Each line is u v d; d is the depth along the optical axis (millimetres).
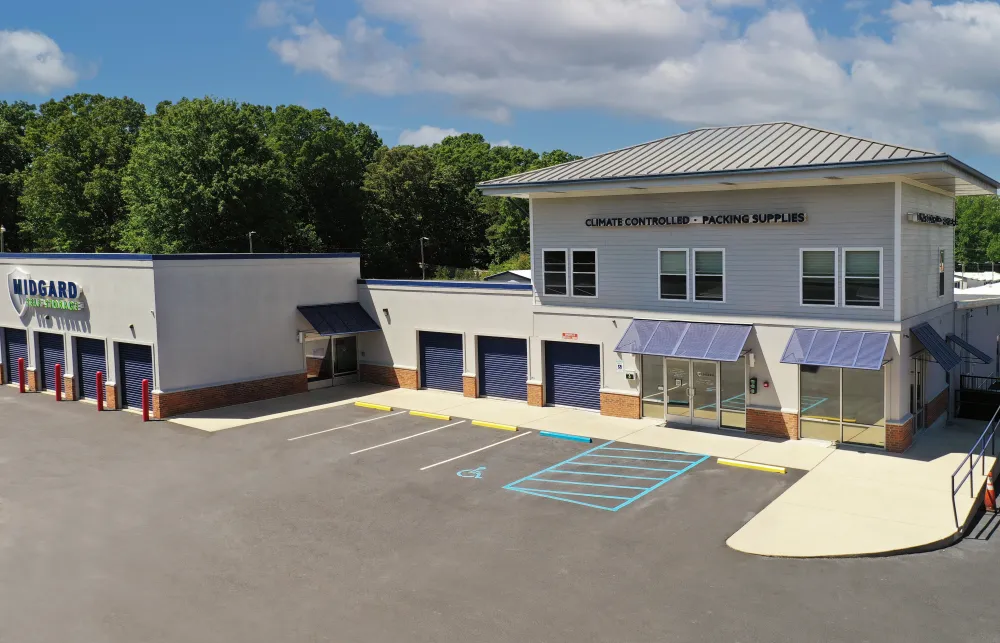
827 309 21547
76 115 81062
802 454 20984
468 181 104250
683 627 11859
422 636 11711
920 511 16531
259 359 29484
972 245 132375
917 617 12070
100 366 29547
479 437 23828
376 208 86688
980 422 24844
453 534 15914
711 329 23281
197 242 58594
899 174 19078
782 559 14383
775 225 22172
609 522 16453
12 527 16750
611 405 25969
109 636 11922
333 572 14148
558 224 26469
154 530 16453
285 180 63969
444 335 30453
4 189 73062
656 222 24125
